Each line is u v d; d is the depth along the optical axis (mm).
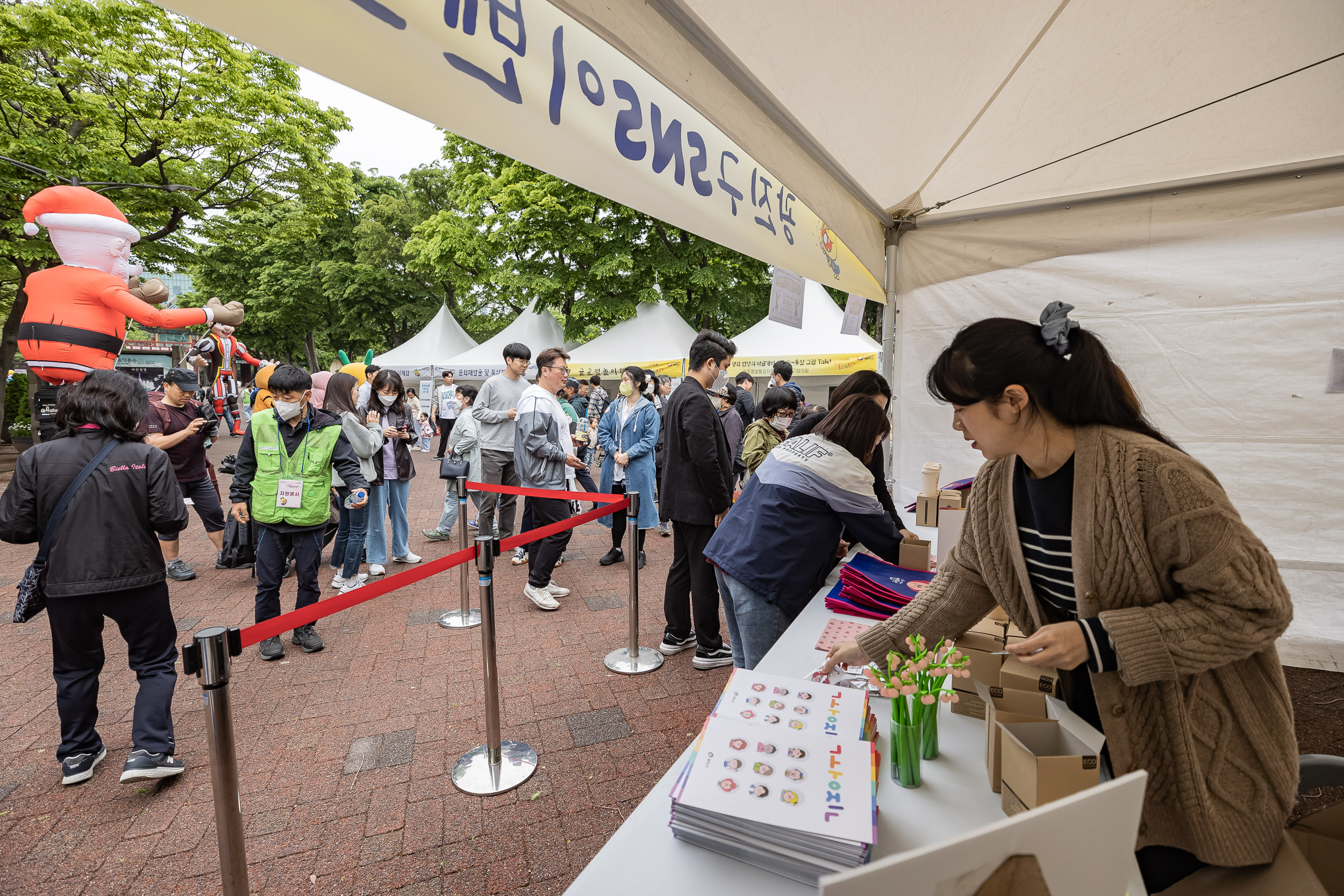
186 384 5008
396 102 935
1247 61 2053
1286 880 1007
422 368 16234
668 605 3719
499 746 2568
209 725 1475
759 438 5281
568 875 2074
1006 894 627
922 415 3971
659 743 2814
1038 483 1153
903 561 2307
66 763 2533
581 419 10789
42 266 11750
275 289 23844
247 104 11523
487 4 1097
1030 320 3566
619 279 16047
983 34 1821
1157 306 3260
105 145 10656
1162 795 1053
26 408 12789
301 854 2160
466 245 16844
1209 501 976
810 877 959
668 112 1656
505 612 4441
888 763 1270
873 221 3457
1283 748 1038
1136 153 2746
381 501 5059
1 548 6125
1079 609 1093
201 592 4910
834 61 1816
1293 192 2959
